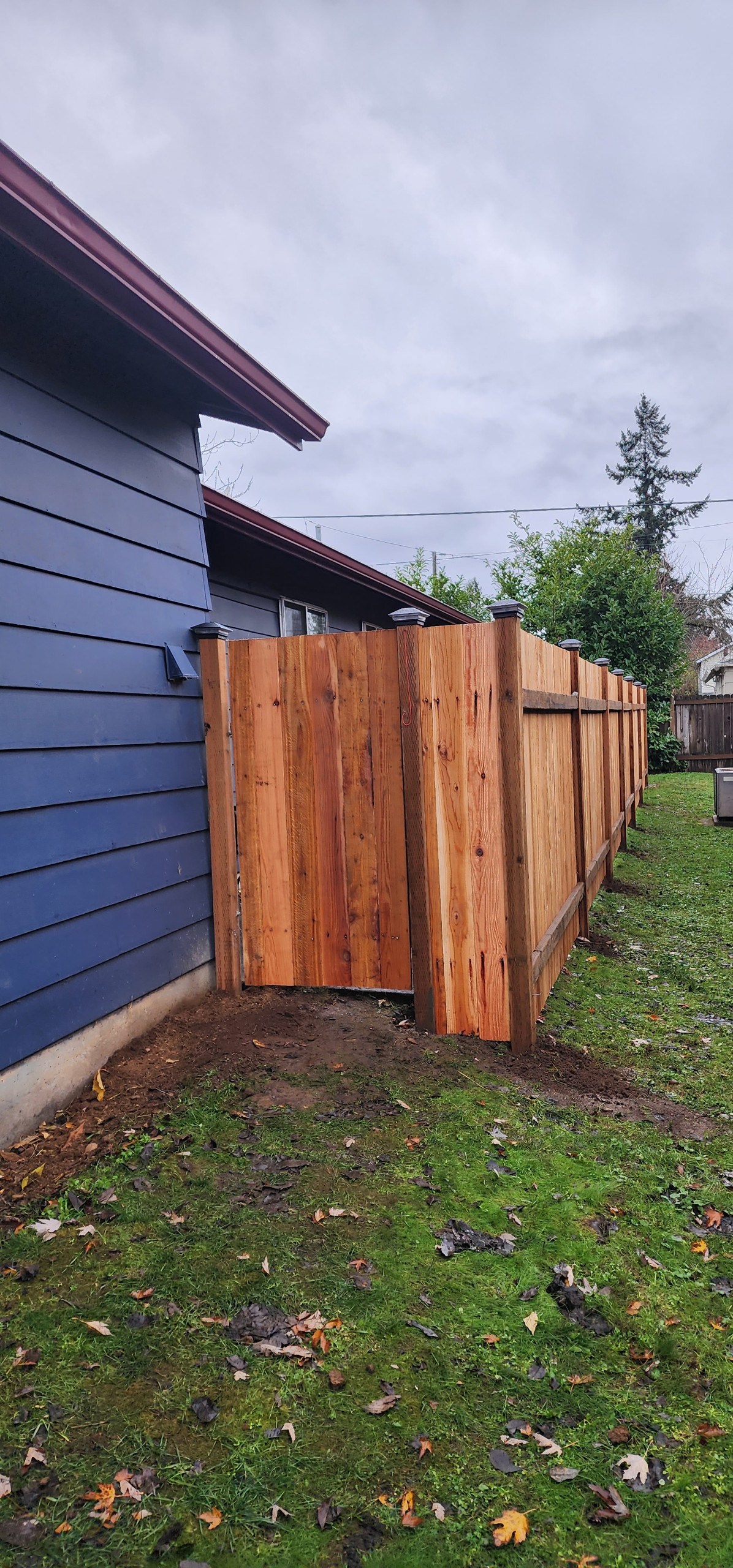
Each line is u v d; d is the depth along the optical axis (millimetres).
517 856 3689
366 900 4031
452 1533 1564
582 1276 2330
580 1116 3305
